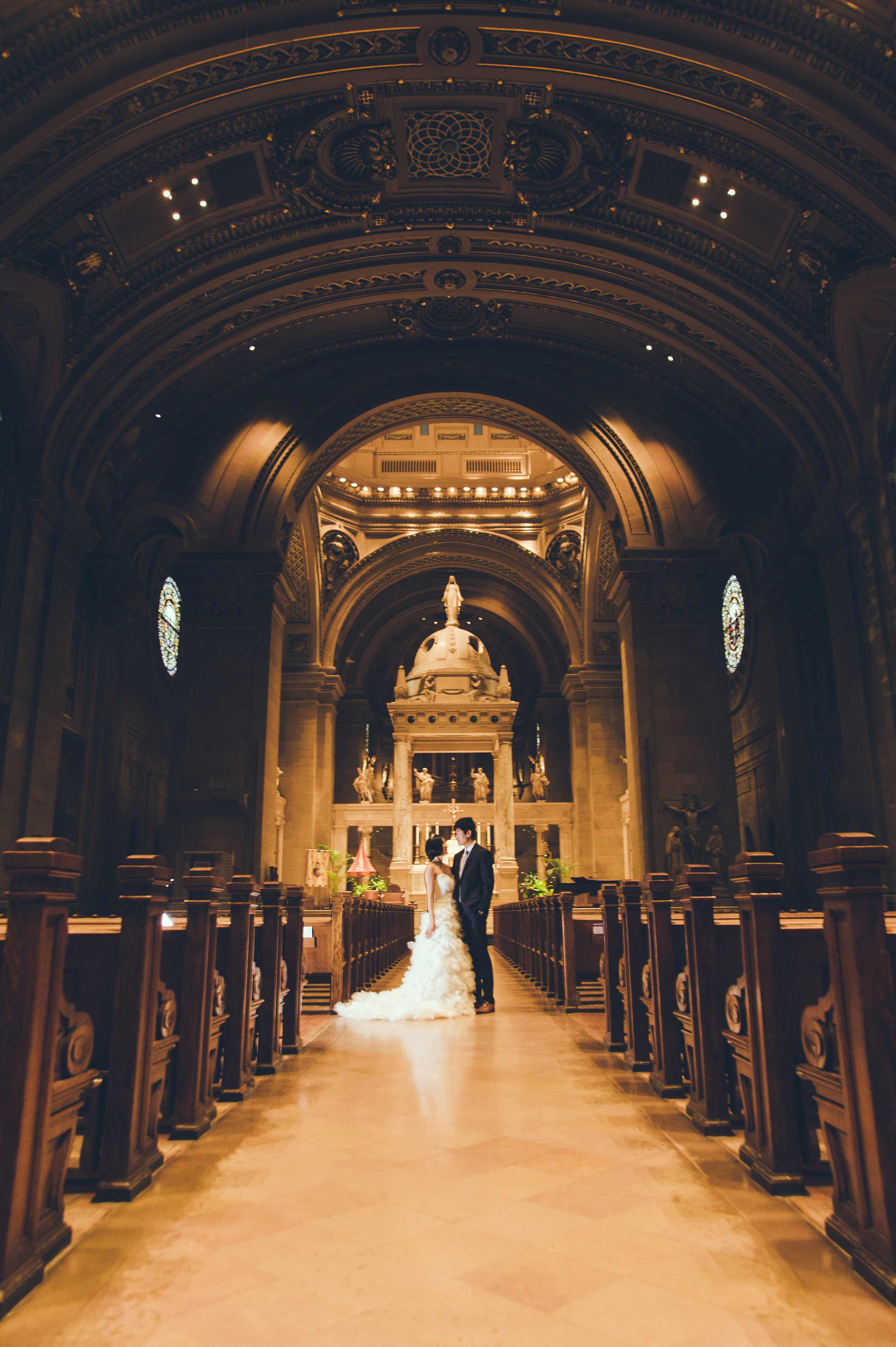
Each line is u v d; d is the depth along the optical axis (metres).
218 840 20.56
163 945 5.22
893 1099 2.97
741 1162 4.28
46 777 16.75
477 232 19.25
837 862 3.14
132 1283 2.96
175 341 19.23
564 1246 3.25
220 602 21.95
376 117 16.59
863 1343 2.53
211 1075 5.32
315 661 33.91
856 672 17.48
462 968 10.46
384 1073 6.64
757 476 22.47
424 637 44.66
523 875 39.69
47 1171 3.25
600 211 18.55
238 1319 2.70
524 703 44.53
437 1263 3.10
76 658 20.05
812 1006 3.56
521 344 23.62
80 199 15.29
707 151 16.28
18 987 3.03
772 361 18.75
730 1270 3.03
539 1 14.28
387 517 38.03
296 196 18.00
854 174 14.92
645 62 15.08
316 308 21.05
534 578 36.84
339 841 33.94
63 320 16.45
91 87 13.77
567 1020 9.87
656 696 21.58
